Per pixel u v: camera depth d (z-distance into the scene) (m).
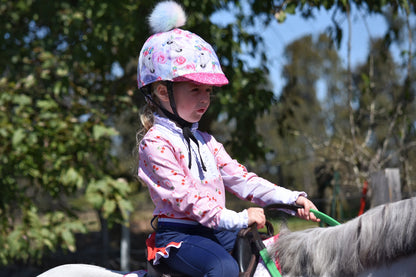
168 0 2.39
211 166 2.32
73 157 6.10
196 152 2.27
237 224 2.00
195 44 2.22
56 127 5.87
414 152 6.23
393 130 5.89
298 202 2.24
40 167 5.95
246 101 6.36
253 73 6.52
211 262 2.03
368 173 5.69
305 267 1.91
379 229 1.75
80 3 5.96
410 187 5.57
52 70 6.22
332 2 5.15
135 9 5.77
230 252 2.20
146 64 2.27
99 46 5.92
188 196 2.07
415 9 5.54
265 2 5.63
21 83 6.27
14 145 5.59
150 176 2.19
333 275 1.83
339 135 6.83
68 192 6.13
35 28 7.20
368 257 1.76
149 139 2.20
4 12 6.69
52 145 5.80
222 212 2.04
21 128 5.67
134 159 2.44
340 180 6.24
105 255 7.96
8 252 5.93
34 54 6.36
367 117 6.63
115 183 5.89
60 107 6.39
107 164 6.55
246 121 6.35
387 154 6.17
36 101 6.30
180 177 2.12
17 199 5.98
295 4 5.25
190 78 2.15
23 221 5.86
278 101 6.55
